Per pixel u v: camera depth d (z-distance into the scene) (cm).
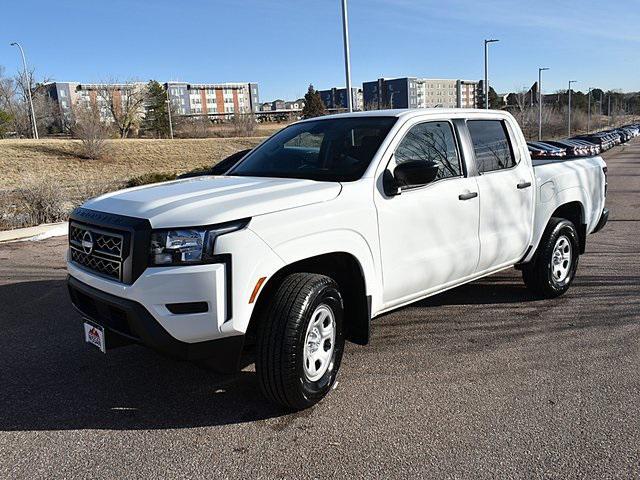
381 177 412
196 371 443
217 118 13362
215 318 327
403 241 422
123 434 350
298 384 354
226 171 496
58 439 345
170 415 373
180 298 325
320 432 348
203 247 325
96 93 9275
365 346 484
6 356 477
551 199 578
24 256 877
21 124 8425
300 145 473
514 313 562
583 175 633
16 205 1201
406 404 381
